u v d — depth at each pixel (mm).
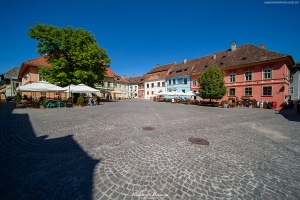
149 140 4859
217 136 5453
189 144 4527
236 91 22938
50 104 14633
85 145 4320
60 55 19672
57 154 3680
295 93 25312
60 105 15914
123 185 2473
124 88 48938
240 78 22406
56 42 17984
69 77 18906
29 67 23094
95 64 20875
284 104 17516
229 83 23844
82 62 18328
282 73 17906
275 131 6328
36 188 2352
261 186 2531
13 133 5422
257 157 3697
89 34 20859
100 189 2361
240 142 4816
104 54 22219
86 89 16359
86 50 19250
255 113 12664
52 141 4625
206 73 20812
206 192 2342
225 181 2652
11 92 32625
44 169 2943
